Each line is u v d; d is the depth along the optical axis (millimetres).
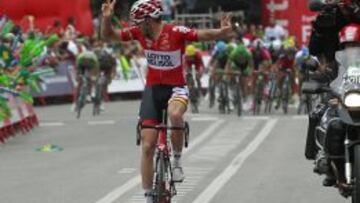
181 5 74062
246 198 22656
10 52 39656
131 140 37375
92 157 31719
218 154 31875
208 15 71375
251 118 47375
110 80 57656
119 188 24562
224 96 51188
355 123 16828
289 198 22578
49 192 24031
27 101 40531
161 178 18031
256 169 27891
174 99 18266
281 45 53719
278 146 34031
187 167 28531
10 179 26672
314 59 19094
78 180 26172
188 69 51844
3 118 37156
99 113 52625
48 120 48844
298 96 55156
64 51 62719
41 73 41031
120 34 18609
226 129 41250
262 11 72875
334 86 17859
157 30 18359
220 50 51750
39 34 52500
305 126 41875
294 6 70562
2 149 35156
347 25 18047
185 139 18359
